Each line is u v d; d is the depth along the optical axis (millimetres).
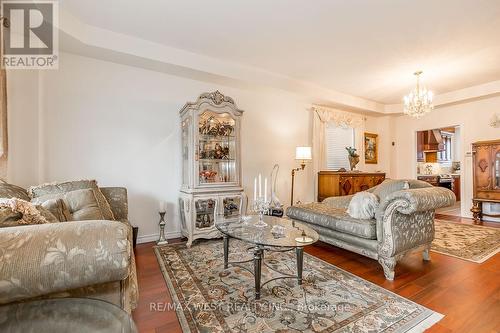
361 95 4992
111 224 813
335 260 2637
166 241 3191
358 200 2531
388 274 2164
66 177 2842
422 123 5641
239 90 4086
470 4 2254
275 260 2596
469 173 4879
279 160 4512
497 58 3338
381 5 2275
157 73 3395
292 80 4133
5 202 954
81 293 816
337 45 3020
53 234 722
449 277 2207
